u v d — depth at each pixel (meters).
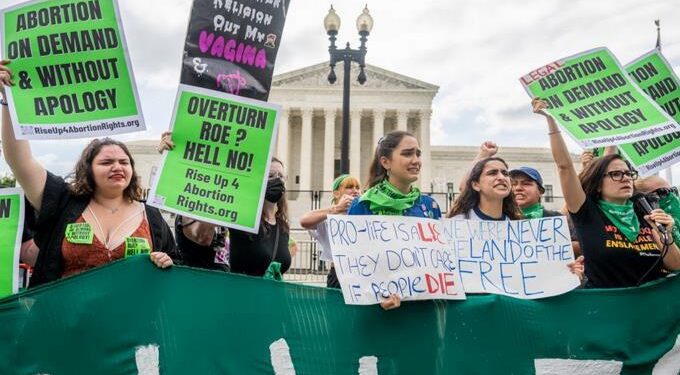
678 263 4.32
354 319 3.82
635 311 4.17
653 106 4.61
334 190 6.30
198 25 4.19
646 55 5.36
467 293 4.05
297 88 58.16
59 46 3.98
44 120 3.86
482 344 3.94
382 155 4.06
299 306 3.80
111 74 4.00
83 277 3.62
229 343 3.69
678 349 4.18
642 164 4.75
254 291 3.78
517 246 4.21
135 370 3.58
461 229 4.18
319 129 62.09
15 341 3.53
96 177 3.86
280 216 4.92
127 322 3.61
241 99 4.02
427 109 58.41
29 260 4.31
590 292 4.17
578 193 4.43
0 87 3.84
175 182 3.83
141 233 3.91
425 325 3.89
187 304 3.69
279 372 3.71
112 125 3.95
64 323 3.57
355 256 3.75
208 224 4.35
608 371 4.05
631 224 4.42
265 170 3.96
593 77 4.75
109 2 4.07
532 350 4.01
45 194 3.82
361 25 15.58
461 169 65.00
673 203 5.30
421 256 3.87
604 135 4.49
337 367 3.76
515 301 4.07
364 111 59.31
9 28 3.95
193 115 3.96
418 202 4.12
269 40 4.31
